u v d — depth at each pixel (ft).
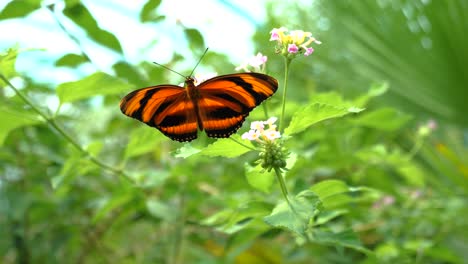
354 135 2.52
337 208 2.12
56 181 2.08
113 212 2.50
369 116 2.25
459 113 2.69
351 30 2.91
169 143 2.47
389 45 2.81
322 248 2.32
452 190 2.55
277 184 2.05
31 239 2.45
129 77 2.22
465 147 2.72
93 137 2.67
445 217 2.36
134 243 2.67
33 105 2.04
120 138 2.83
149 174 2.19
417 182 2.37
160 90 1.88
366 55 2.87
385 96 2.78
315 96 2.14
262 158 1.81
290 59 1.87
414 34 2.74
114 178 2.52
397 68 2.80
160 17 2.19
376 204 2.37
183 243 2.31
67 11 2.08
